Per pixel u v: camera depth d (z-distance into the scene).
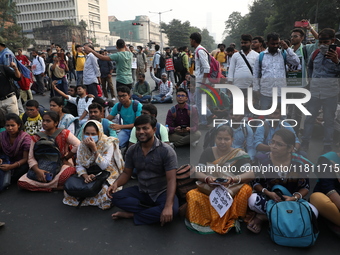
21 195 3.57
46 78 12.25
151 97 8.93
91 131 3.26
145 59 12.21
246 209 2.81
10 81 5.12
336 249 2.45
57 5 93.31
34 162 3.60
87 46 5.71
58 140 3.70
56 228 2.86
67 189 3.14
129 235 2.71
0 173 3.62
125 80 6.99
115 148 3.42
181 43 67.62
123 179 3.04
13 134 3.83
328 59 3.96
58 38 66.50
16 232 2.81
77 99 5.77
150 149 2.84
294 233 2.42
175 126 5.14
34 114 4.42
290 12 31.27
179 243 2.58
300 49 4.55
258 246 2.51
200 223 2.77
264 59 4.23
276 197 2.70
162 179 2.93
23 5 96.44
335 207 2.53
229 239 2.62
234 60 4.88
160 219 2.73
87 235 2.73
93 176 3.20
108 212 3.13
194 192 2.83
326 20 27.22
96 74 7.86
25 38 46.88
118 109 4.54
